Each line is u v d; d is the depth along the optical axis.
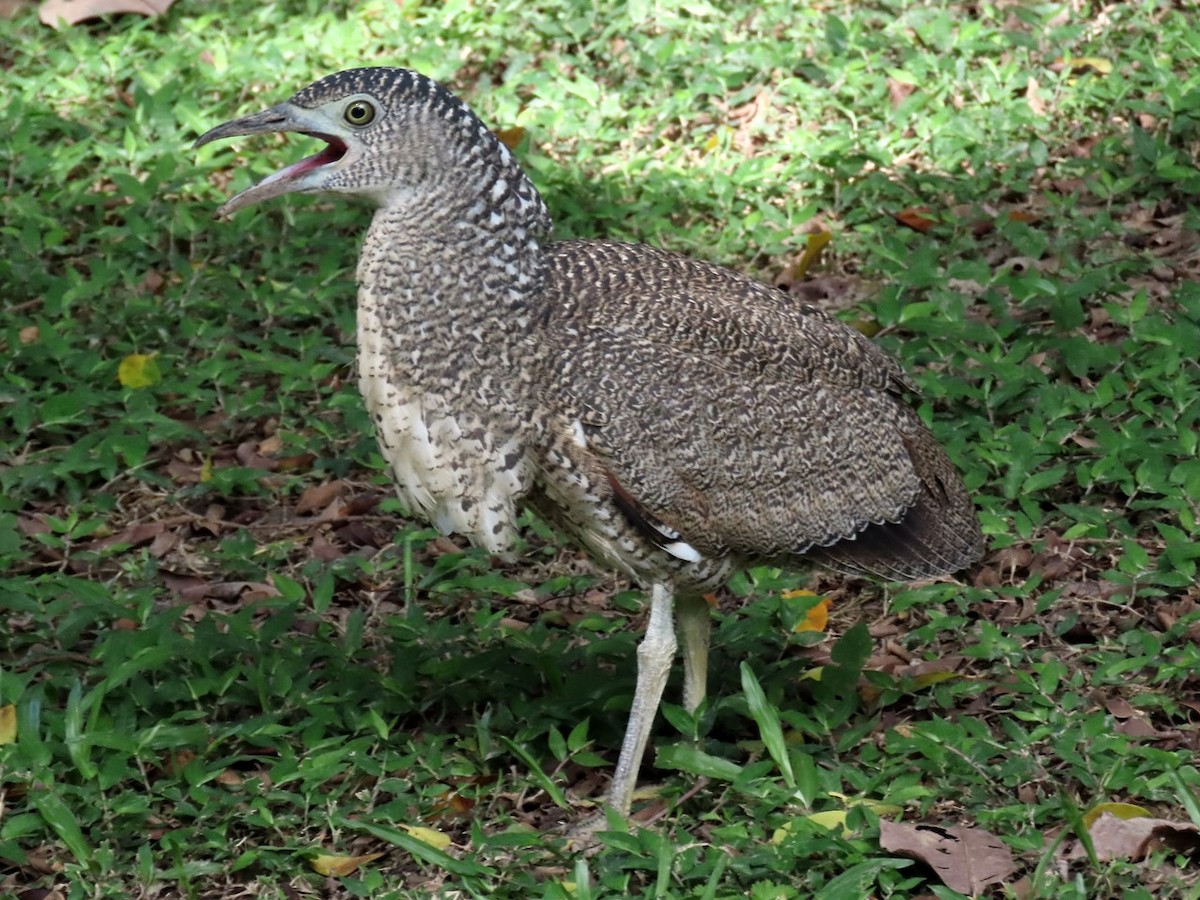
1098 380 13.11
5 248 15.14
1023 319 13.88
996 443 12.16
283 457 12.96
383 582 11.73
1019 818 8.77
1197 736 9.62
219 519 12.50
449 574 11.75
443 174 8.98
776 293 9.88
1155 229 14.93
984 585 11.30
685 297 9.35
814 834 8.61
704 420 9.12
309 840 9.03
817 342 9.68
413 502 9.33
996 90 16.39
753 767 9.03
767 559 9.62
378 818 9.07
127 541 12.06
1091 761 9.21
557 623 11.26
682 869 8.46
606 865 8.60
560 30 17.80
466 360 8.95
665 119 16.52
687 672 9.89
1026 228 14.55
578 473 9.01
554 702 10.07
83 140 16.66
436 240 8.98
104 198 15.88
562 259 9.27
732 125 16.62
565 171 15.77
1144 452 11.83
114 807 9.03
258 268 15.09
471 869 8.48
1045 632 10.71
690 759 9.12
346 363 13.72
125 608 10.70
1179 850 8.59
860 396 9.78
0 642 10.78
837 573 10.22
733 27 17.77
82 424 13.12
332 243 15.19
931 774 9.34
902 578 9.94
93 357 13.53
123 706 9.89
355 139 9.02
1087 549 11.52
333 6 19.12
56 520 11.95
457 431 9.02
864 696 10.27
